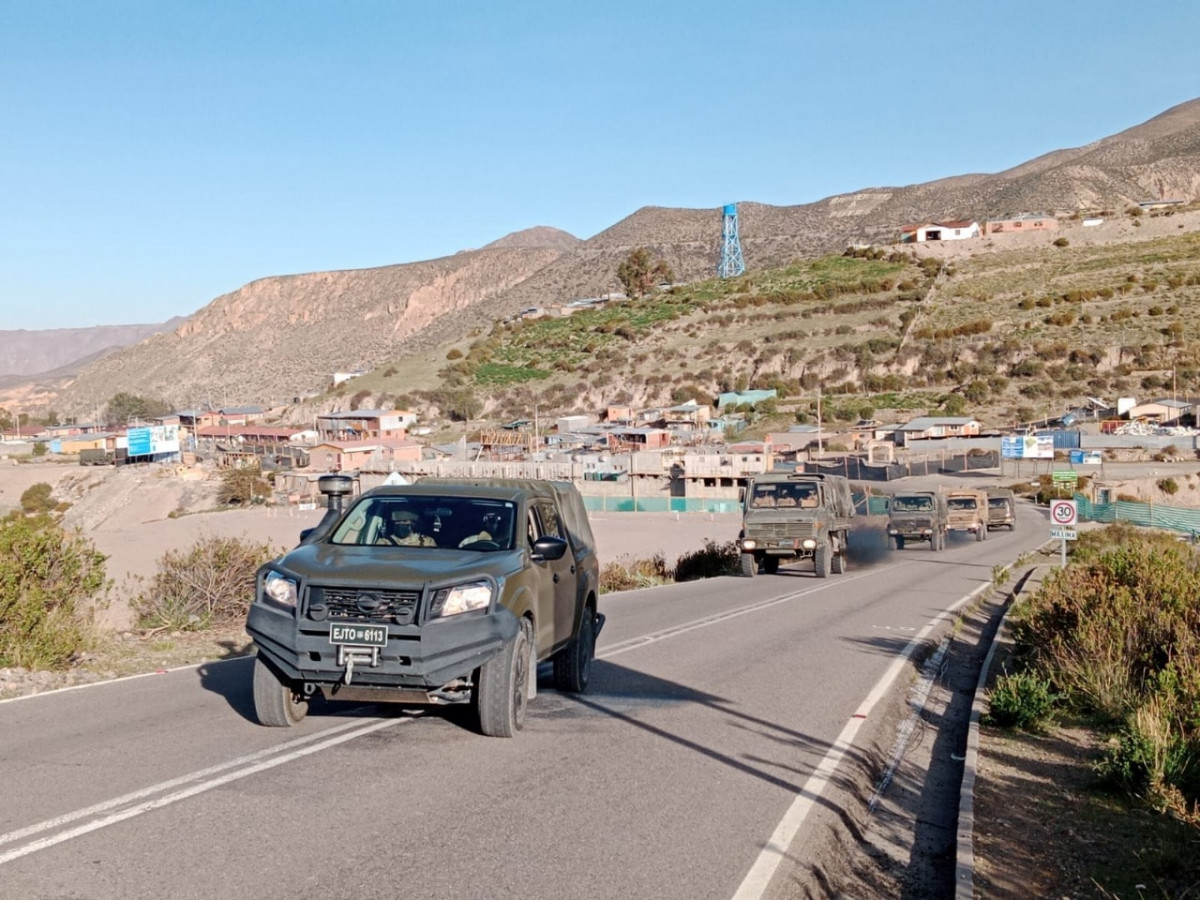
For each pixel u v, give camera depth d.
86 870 5.23
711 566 30.42
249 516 72.38
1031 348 112.56
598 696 10.20
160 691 9.77
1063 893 5.65
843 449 90.56
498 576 7.93
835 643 14.57
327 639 7.47
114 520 85.00
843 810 6.93
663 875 5.51
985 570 30.11
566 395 125.12
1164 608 11.84
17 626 10.92
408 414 123.56
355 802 6.46
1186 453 83.81
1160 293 124.62
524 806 6.54
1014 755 8.67
